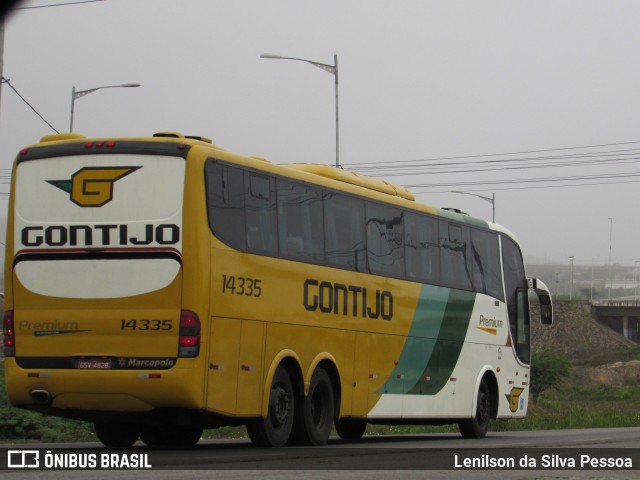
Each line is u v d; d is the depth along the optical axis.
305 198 18.16
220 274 15.65
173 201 15.36
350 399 19.33
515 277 26.53
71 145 15.85
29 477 11.38
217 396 15.52
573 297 179.12
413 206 21.92
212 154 15.80
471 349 23.95
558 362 88.56
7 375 15.80
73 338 15.49
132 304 15.30
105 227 15.52
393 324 20.80
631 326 154.12
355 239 19.66
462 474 12.85
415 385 21.59
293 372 17.78
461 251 23.86
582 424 40.25
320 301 18.36
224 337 15.70
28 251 15.81
